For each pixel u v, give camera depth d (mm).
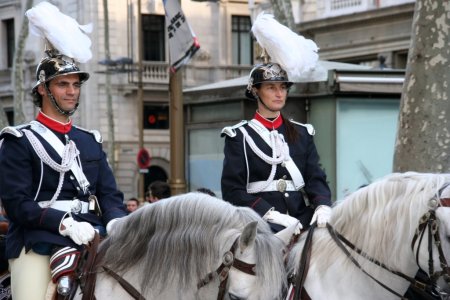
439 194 4746
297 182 6098
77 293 5059
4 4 37469
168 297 4777
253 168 6105
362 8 24938
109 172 5867
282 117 6301
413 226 4797
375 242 4965
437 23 8375
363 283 5027
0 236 7043
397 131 8828
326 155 12422
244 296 4508
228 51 37656
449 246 4652
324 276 5117
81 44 5621
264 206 5867
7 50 37875
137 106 36156
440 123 8422
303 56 6078
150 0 35719
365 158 12445
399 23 24031
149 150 36656
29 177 5410
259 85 6215
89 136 5809
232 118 13312
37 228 5332
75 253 5211
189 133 14156
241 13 38000
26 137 5449
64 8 35062
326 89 12250
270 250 4602
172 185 13117
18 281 5402
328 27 26062
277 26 6102
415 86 8539
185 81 36594
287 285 5027
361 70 12266
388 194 4973
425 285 4871
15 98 23125
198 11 37156
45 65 5531
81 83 5703
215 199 4918
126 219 5098
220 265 4625
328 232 5254
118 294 4922
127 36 35406
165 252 4762
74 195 5555
